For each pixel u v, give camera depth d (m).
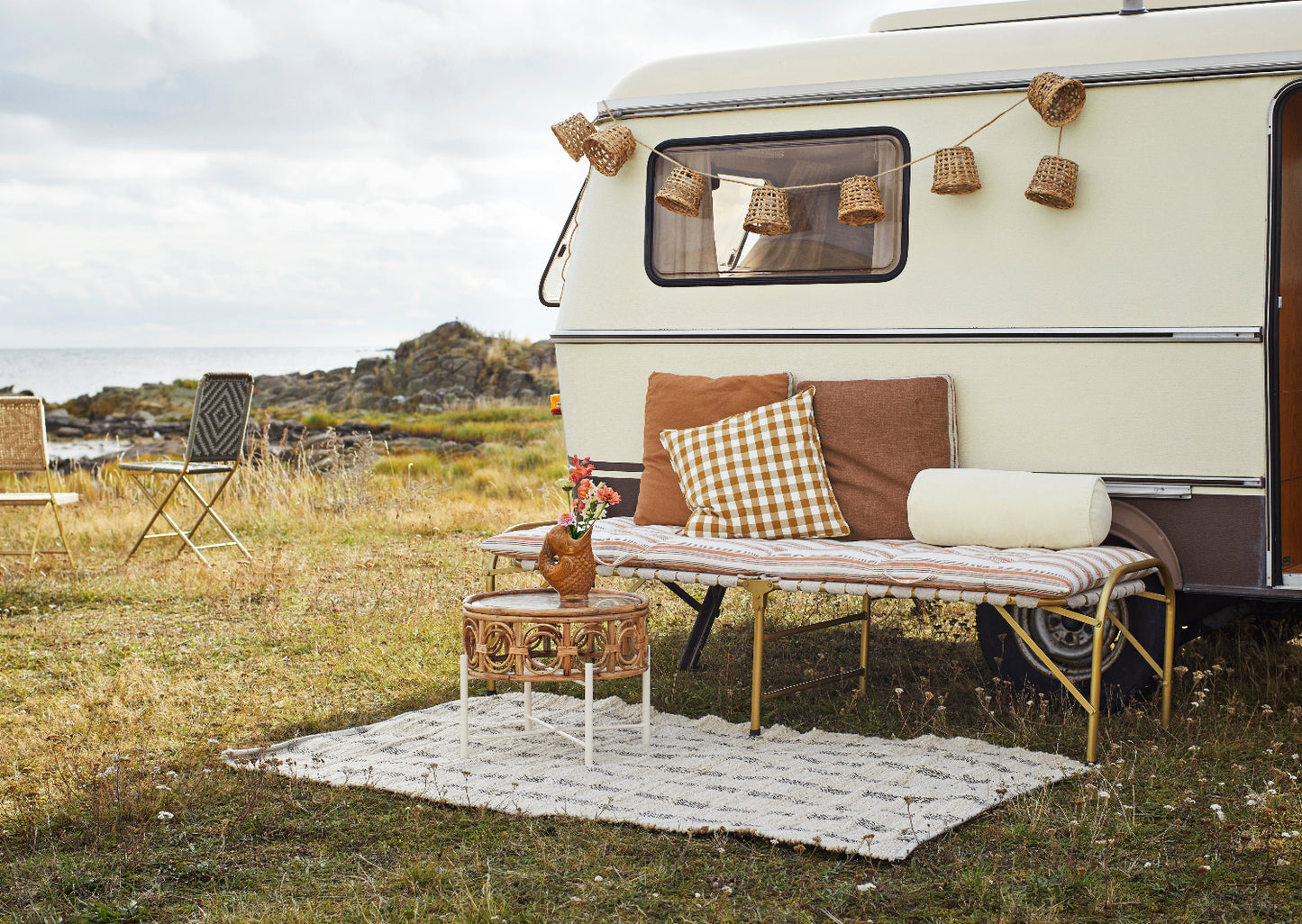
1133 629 4.05
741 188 4.63
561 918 2.58
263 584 6.76
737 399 4.55
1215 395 3.99
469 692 4.46
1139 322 4.07
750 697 4.43
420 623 5.66
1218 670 4.31
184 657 5.12
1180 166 4.00
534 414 25.47
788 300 4.55
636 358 4.80
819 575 3.79
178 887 2.77
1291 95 3.89
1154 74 4.02
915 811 3.12
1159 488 4.07
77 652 5.20
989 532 3.97
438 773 3.53
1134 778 3.39
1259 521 3.96
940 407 4.32
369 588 6.58
